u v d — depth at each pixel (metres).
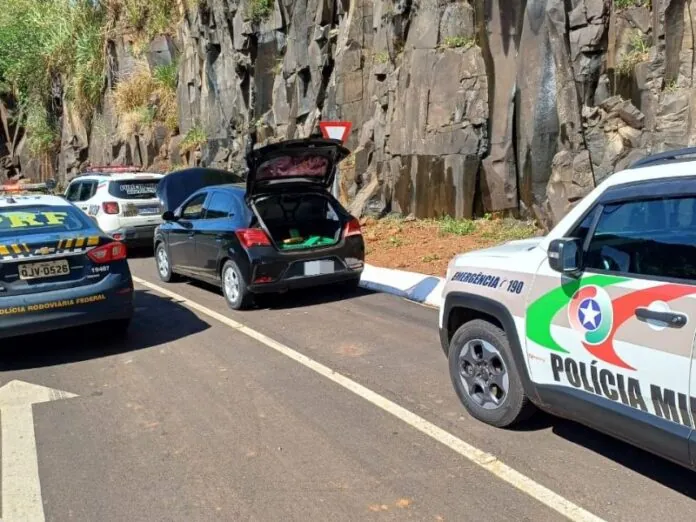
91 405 5.33
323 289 9.38
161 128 24.12
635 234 3.53
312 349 6.60
